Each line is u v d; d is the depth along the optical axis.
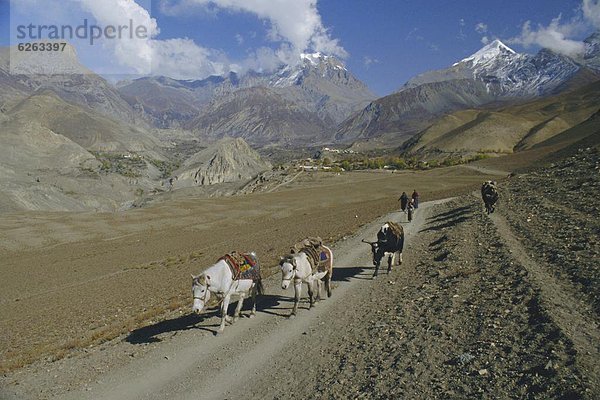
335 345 11.88
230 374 11.07
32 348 18.23
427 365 9.53
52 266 58.06
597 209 20.50
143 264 48.66
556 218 21.05
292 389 9.91
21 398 10.77
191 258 45.66
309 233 44.91
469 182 110.69
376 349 10.99
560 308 10.53
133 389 10.77
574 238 16.50
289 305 16.14
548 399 7.38
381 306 14.40
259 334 13.42
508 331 10.12
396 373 9.49
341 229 40.88
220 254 43.84
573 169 36.06
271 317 14.89
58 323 24.31
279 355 11.84
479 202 36.25
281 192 126.50
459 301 13.01
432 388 8.60
